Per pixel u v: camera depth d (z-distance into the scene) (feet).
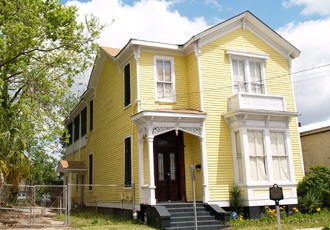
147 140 52.80
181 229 45.98
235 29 63.57
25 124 57.21
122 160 62.23
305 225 48.06
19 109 60.18
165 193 56.95
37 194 96.94
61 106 62.54
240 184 55.52
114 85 69.05
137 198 55.01
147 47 59.47
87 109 90.94
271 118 59.21
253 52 63.87
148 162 53.88
